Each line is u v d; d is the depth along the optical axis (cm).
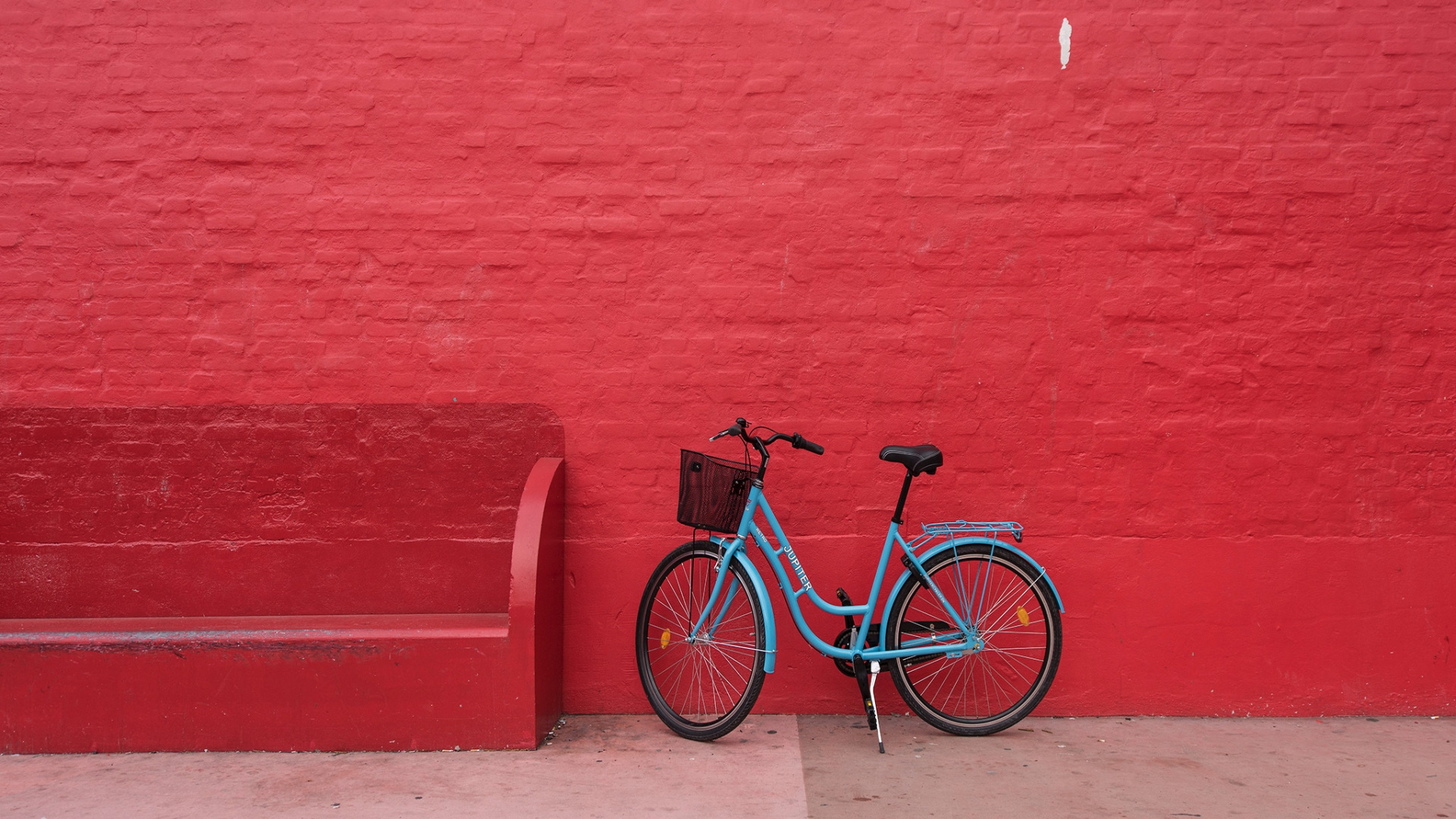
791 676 409
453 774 338
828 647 378
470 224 414
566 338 415
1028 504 411
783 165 412
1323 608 407
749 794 322
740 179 413
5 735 358
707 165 413
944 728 382
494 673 361
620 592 412
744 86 412
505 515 417
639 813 306
